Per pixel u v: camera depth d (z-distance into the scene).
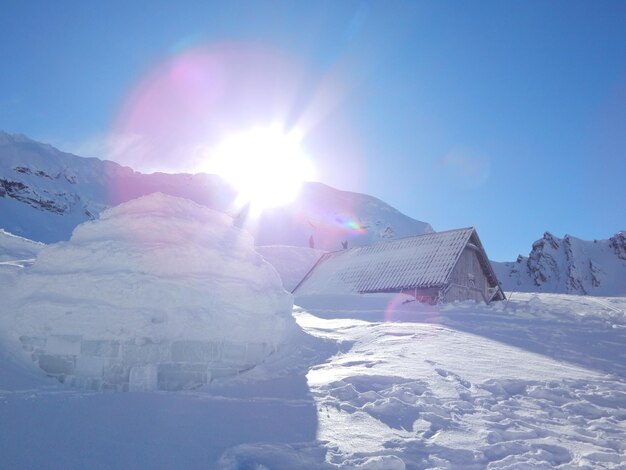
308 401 7.03
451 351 10.79
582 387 8.67
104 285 8.06
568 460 5.61
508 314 20.47
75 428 5.48
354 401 7.07
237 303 8.88
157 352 7.92
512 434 6.15
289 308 10.77
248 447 5.13
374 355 10.17
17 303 8.30
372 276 28.94
